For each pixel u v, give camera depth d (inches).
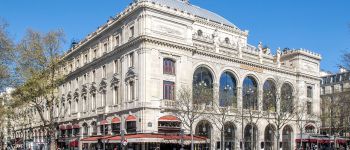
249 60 2876.5
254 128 2854.3
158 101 2320.4
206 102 2409.0
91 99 2938.0
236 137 2706.7
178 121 2285.9
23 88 2181.3
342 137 3270.2
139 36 2309.3
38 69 2257.6
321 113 3511.3
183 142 2021.4
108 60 2721.5
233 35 3198.8
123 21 2546.8
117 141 2160.4
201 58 2603.3
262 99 2856.8
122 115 2465.6
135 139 2089.1
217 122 2576.3
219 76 2689.5
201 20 3004.4
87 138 2466.8
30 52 2224.4
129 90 2428.6
